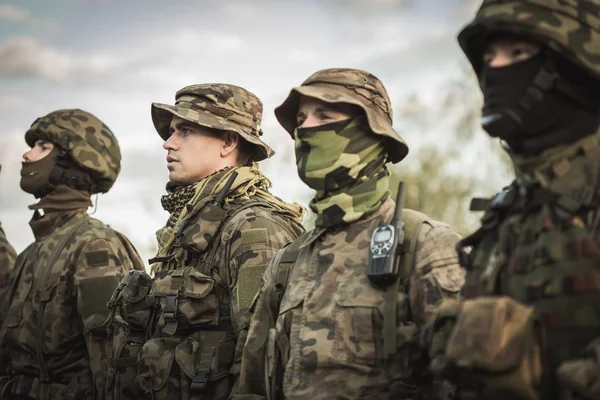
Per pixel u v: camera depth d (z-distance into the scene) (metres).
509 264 2.80
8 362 6.09
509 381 2.49
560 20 2.77
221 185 5.07
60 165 6.18
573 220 2.66
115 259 5.80
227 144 5.29
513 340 2.50
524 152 2.88
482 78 3.06
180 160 5.24
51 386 5.71
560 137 2.82
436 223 3.61
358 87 3.80
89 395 5.65
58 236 6.02
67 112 6.30
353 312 3.51
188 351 4.68
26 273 6.01
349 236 3.72
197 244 4.81
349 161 3.72
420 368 3.13
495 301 2.59
